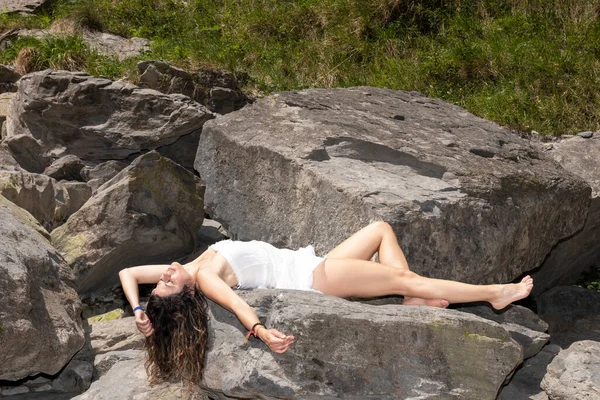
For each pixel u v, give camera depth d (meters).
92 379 5.11
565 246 6.98
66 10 13.30
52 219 7.05
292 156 5.75
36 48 10.88
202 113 8.20
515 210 5.54
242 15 12.73
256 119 6.55
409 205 5.10
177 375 4.62
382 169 5.73
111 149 8.41
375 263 4.75
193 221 6.75
